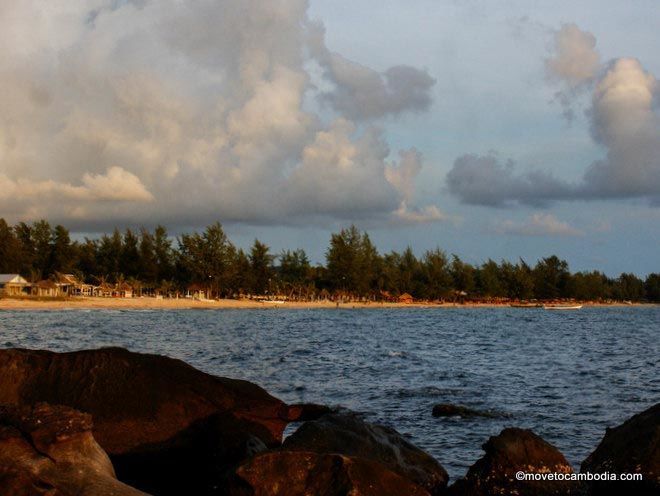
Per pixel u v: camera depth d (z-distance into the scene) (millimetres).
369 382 28422
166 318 91562
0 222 144750
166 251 161125
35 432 8109
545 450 11234
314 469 9531
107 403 12555
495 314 149375
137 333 58969
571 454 16219
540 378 31156
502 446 11125
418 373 32438
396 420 19859
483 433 18281
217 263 158625
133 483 12398
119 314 100750
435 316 130750
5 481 7656
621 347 53562
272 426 13328
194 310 131250
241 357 38094
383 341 57031
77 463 8125
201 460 12648
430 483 11336
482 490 10914
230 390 13367
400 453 11648
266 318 102875
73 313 98625
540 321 112312
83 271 155875
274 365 34219
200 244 158500
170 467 12641
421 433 18188
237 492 9617
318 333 67000
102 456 8555
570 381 30047
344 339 58406
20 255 145375
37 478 7770
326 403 22812
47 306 114375
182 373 13312
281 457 9648
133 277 153250
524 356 44000
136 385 12844
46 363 12984
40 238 152000
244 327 74750
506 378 31047
